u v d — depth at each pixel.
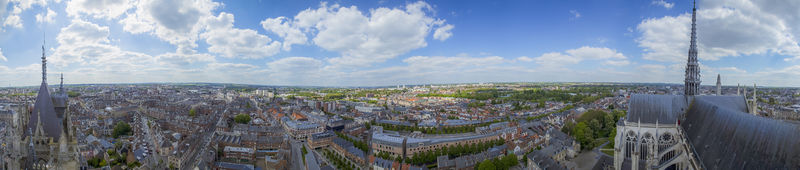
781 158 94.75
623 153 175.00
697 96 173.75
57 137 79.75
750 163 106.06
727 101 176.00
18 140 82.12
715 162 123.56
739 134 117.50
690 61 182.38
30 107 88.62
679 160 153.75
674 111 172.12
